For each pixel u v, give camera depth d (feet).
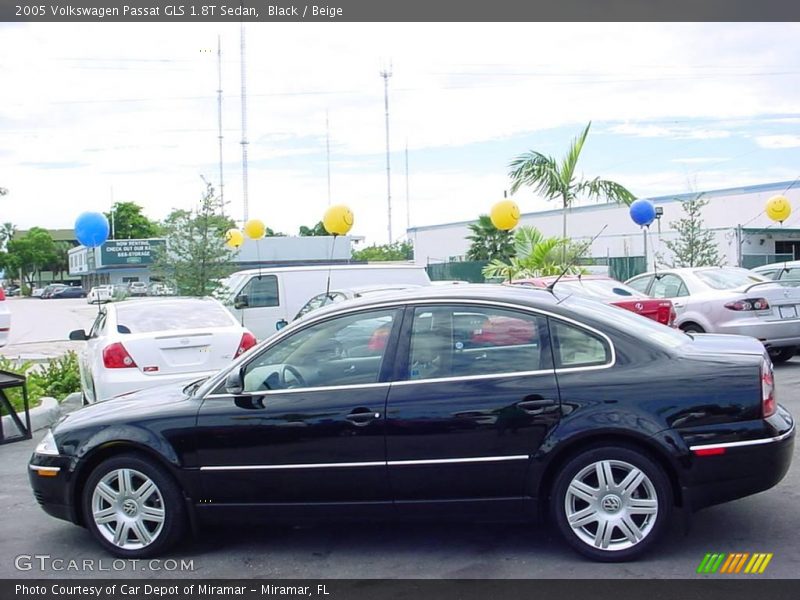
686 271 43.21
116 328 30.17
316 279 50.80
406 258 168.96
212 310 32.53
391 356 16.42
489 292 17.01
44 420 32.86
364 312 16.96
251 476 16.37
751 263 94.94
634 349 15.74
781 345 38.63
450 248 144.46
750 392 15.16
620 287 40.37
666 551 15.93
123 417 17.17
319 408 16.15
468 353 16.21
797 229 95.40
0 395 29.40
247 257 152.05
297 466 16.15
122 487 17.01
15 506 21.20
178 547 17.61
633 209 65.87
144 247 168.55
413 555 16.52
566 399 15.40
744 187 102.68
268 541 17.76
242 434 16.35
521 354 16.02
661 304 37.04
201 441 16.53
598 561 15.49
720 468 14.98
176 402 17.26
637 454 15.17
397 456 15.80
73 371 40.96
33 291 316.19
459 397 15.74
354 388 16.25
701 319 39.50
